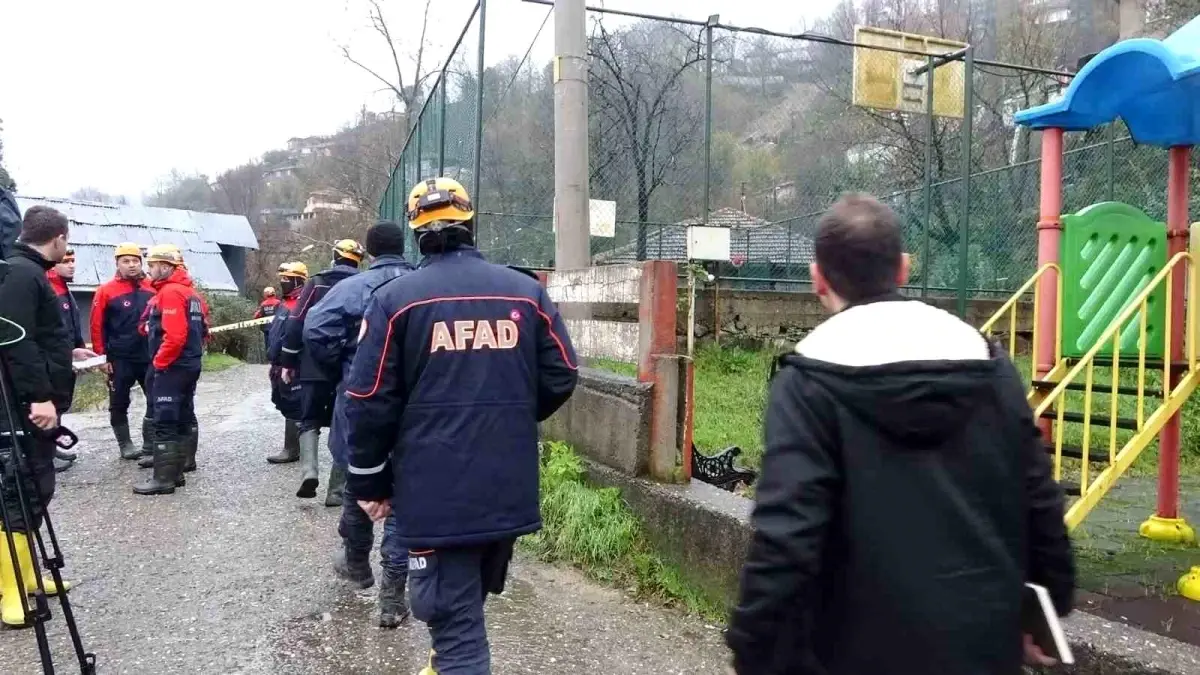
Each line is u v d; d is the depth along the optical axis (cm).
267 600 446
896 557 173
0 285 387
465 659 287
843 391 177
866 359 177
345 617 423
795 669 181
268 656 379
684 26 1219
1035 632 183
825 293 199
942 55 1213
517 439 293
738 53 1343
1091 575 451
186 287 688
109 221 2556
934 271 1345
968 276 1292
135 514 607
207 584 468
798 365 186
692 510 449
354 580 454
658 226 1227
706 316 1164
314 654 381
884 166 1645
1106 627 311
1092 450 489
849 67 1430
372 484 295
